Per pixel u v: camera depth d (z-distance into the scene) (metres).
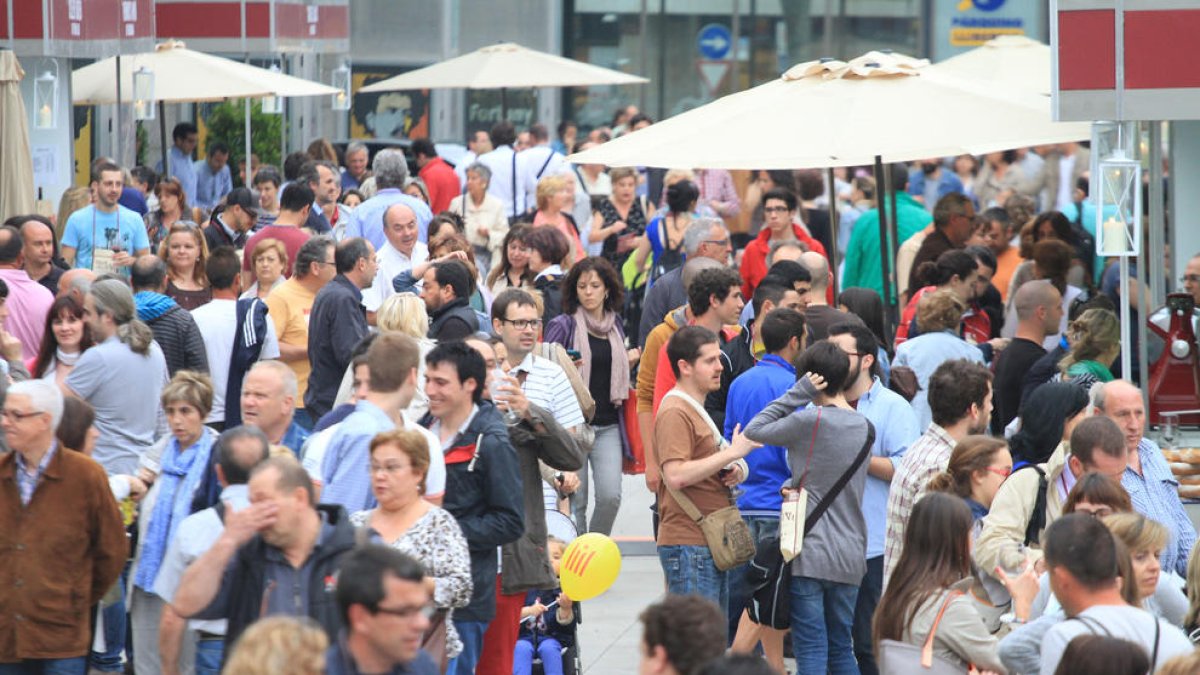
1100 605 19.02
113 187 45.28
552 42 104.25
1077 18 30.19
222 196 70.06
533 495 26.05
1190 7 29.88
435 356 24.03
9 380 29.52
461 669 24.20
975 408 25.84
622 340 36.56
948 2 108.19
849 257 52.81
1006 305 45.81
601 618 35.19
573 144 85.69
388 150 48.91
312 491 19.69
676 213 51.59
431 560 21.33
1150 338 35.41
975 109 35.19
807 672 26.58
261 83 61.53
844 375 26.70
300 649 15.16
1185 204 42.31
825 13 109.06
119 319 30.27
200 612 19.45
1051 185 82.94
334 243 36.81
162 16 68.75
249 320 35.09
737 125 35.47
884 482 28.36
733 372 31.81
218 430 35.28
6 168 46.59
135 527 27.39
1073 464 23.89
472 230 59.00
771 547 26.75
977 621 20.58
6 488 24.06
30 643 23.84
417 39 101.00
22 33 47.91
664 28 108.75
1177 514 25.75
